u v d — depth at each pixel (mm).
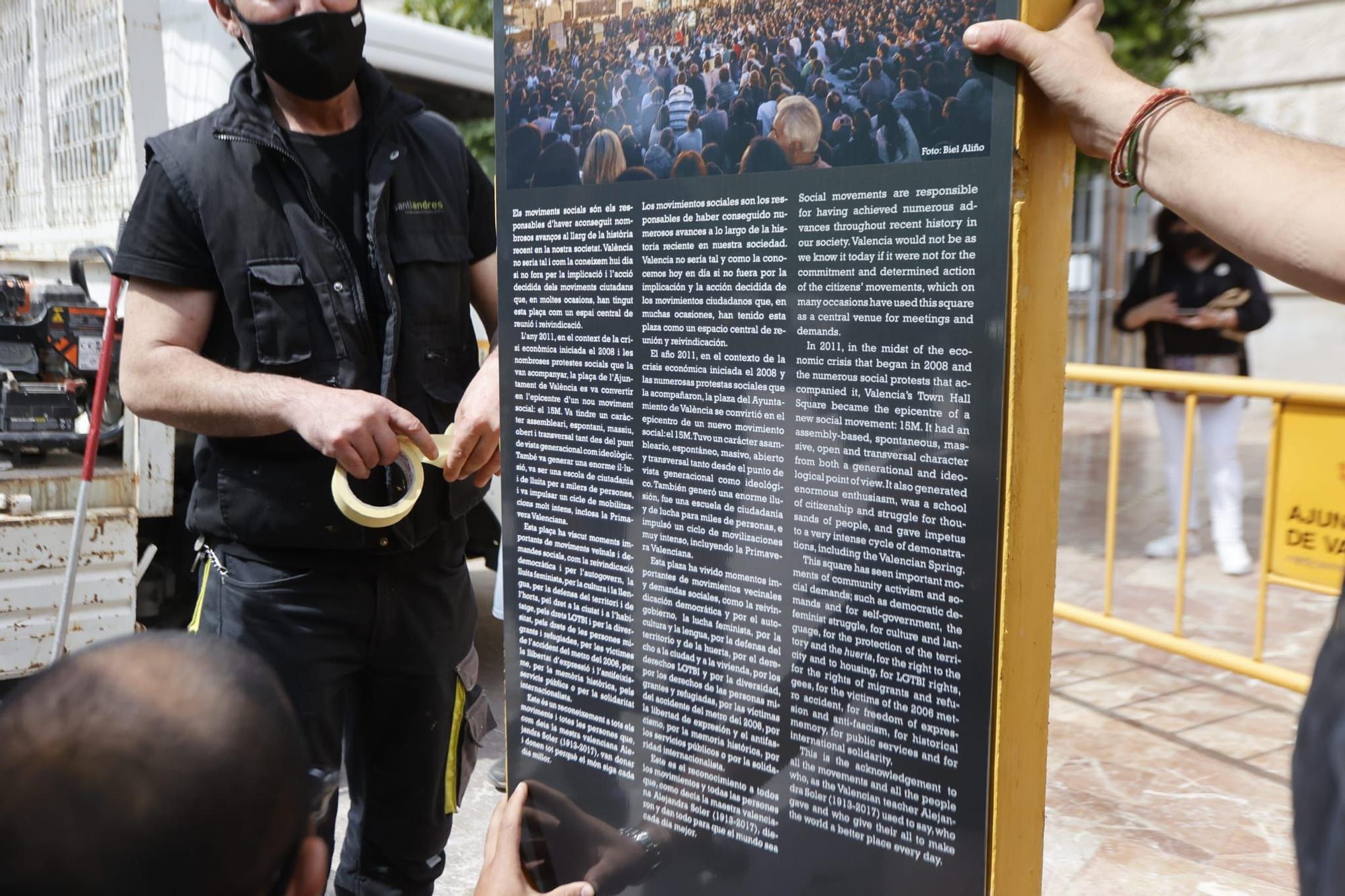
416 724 2225
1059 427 1283
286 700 947
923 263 1258
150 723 824
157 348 2004
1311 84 9109
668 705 1543
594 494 1591
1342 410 3529
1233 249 1102
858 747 1362
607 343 1550
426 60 4379
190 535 3650
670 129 1450
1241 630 4633
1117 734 3734
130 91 3490
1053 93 1178
